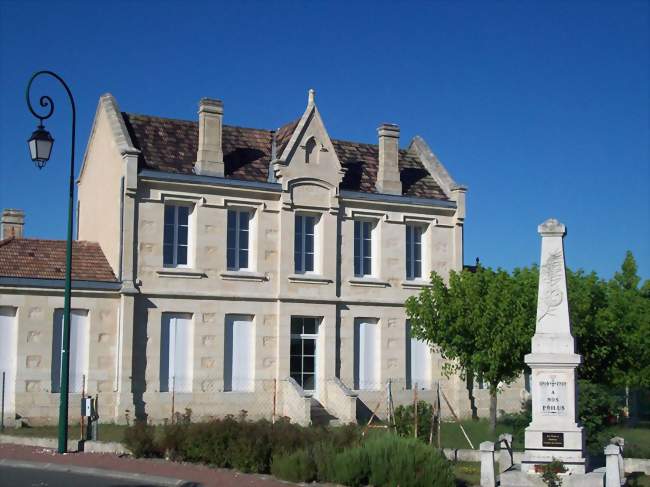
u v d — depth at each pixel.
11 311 31.00
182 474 20.41
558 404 20.39
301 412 33.59
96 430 25.72
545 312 20.80
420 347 38.78
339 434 22.34
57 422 31.19
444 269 39.56
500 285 31.06
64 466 21.30
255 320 35.16
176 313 33.75
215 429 22.28
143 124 35.44
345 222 37.47
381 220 38.31
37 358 31.08
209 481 19.52
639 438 29.45
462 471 22.27
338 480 19.66
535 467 20.14
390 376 37.75
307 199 36.44
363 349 37.59
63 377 23.75
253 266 35.47
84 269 32.84
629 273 45.31
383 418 37.06
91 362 32.00
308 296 36.09
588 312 33.25
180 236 34.38
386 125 39.25
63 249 33.72
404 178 40.50
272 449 21.42
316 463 20.14
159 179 33.53
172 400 32.31
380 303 37.81
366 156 40.06
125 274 32.69
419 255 39.59
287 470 20.11
